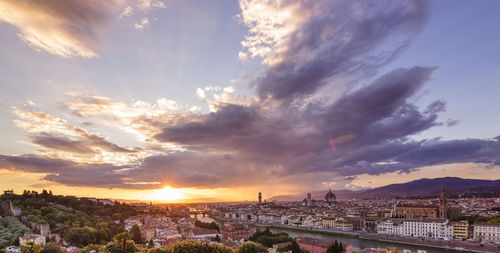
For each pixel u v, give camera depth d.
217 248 169.75
